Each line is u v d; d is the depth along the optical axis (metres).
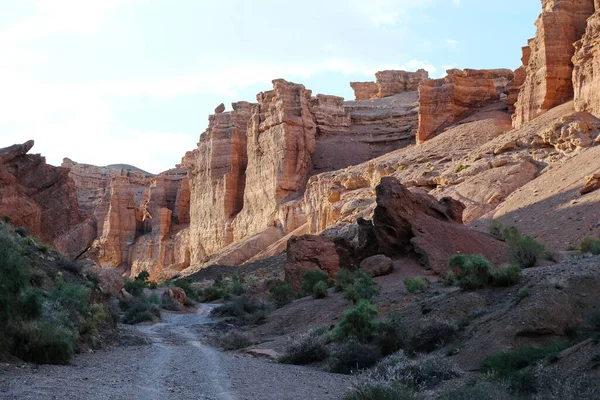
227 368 19.33
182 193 132.00
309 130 97.75
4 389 13.52
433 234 35.78
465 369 17.05
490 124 77.25
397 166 73.44
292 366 21.38
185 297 45.16
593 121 57.59
